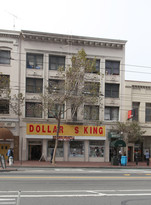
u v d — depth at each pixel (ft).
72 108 113.80
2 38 110.83
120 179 56.29
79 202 33.99
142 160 123.85
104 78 119.34
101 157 117.19
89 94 100.89
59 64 116.88
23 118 109.81
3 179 50.70
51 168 81.87
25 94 111.34
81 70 102.01
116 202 34.76
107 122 117.70
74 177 56.90
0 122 107.14
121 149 118.73
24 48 112.78
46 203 32.86
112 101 119.65
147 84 123.85
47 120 112.06
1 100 105.50
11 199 34.04
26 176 56.08
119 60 122.11
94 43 118.83
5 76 101.04
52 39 114.93
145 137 125.39
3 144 108.37
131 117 114.83
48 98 94.89
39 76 113.50
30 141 112.27
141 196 38.78
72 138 112.88
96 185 47.24
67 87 93.61
